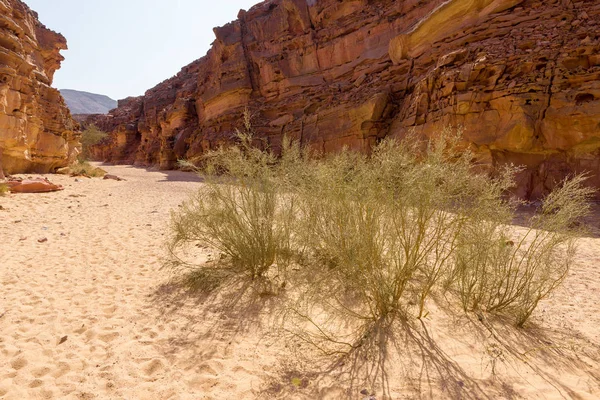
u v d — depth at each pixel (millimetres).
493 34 14180
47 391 2260
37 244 5996
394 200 3135
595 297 3629
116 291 3965
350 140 18531
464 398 2086
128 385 2330
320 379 2334
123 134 54219
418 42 17703
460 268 3320
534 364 2453
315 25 26562
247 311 3412
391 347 2654
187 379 2391
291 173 4457
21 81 15375
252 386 2293
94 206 10312
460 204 3123
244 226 4398
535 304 3016
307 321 3092
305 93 26234
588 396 2104
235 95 30609
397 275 3162
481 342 2729
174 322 3217
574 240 3336
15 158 16094
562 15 12273
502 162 11227
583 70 10180
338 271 3617
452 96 12062
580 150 10258
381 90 18109
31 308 3500
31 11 21609
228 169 4691
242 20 31984
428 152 3191
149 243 6059
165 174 29047
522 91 10664
